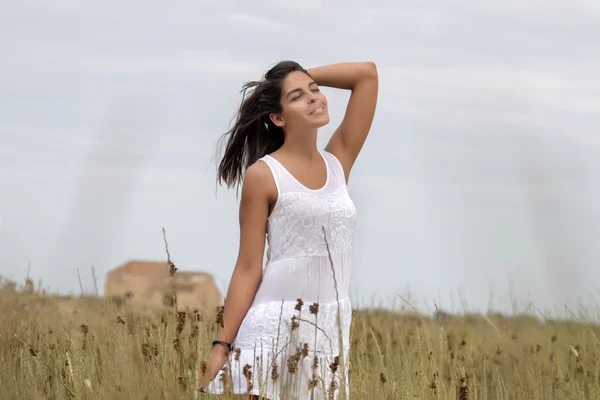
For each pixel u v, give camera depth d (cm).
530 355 591
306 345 404
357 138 484
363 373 491
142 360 425
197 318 457
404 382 477
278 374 407
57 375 458
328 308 436
